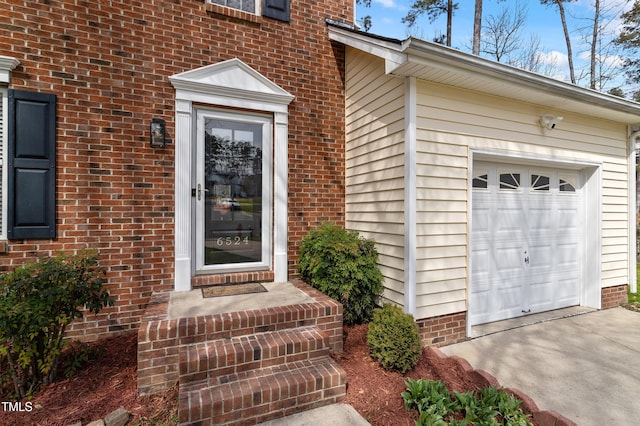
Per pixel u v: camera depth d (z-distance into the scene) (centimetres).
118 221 364
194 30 399
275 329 305
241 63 413
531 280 474
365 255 401
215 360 253
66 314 266
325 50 479
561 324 440
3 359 262
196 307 319
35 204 332
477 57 331
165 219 383
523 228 466
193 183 401
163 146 380
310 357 286
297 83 461
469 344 376
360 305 393
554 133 455
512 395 271
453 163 379
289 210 454
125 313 367
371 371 305
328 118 481
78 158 349
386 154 395
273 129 444
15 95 325
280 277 437
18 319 234
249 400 233
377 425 238
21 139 327
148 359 263
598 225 504
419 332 343
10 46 326
